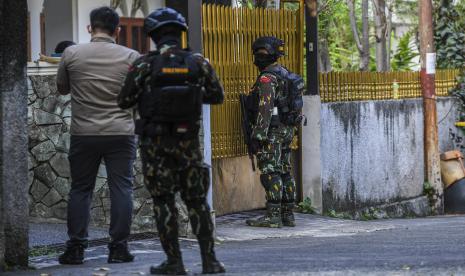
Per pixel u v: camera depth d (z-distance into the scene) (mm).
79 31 25344
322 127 26844
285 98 22938
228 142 23859
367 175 29703
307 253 16797
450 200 34719
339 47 53969
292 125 23219
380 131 30609
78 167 16203
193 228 13414
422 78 33719
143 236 20125
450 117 36781
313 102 26375
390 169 31281
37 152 21594
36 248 18312
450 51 39719
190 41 21469
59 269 15555
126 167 16188
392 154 31453
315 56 26328
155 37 13430
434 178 33719
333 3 42000
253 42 24266
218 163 23938
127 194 16188
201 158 13375
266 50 22828
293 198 23547
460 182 34625
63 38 25812
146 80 13203
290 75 23078
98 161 16266
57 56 22594
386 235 21766
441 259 14664
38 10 26484
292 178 23531
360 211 29109
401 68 52500
